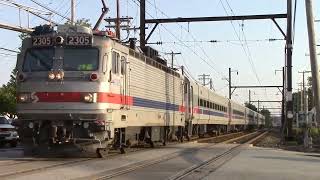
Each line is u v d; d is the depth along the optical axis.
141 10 36.56
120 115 20.52
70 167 16.05
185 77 35.53
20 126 18.98
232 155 23.30
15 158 18.86
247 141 39.81
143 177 14.46
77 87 18.38
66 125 18.55
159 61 29.00
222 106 58.44
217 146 30.31
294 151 28.17
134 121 22.73
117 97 20.00
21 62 19.14
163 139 29.47
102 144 19.00
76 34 18.84
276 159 21.53
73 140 18.53
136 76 23.05
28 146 19.25
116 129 20.75
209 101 48.62
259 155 23.59
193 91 38.66
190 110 36.94
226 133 64.50
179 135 34.31
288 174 15.89
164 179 14.05
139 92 23.55
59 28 19.14
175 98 31.84
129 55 21.97
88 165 16.88
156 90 26.95
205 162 19.36
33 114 18.61
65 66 18.64
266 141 41.50
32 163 17.03
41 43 18.95
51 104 18.42
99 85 18.50
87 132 18.48
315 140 32.94
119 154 21.88
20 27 28.55
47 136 18.73
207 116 46.84
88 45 18.80
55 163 17.14
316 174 16.09
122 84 20.73
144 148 26.61
